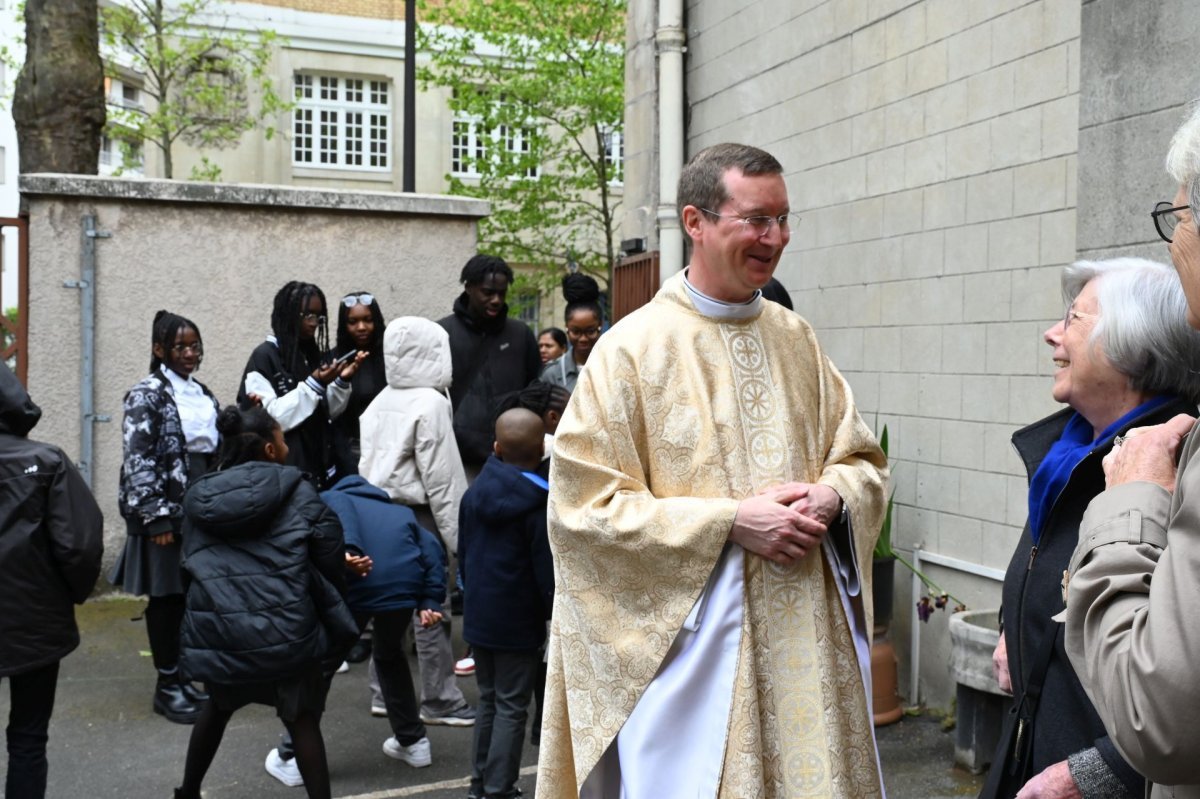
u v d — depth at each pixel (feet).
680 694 7.70
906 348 16.88
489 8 57.16
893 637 17.01
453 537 17.11
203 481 12.61
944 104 16.06
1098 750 5.95
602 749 7.88
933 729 15.62
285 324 19.38
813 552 7.92
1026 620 6.79
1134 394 6.77
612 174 62.49
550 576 12.84
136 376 23.34
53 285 22.90
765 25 20.52
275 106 64.23
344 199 24.22
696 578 7.61
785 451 8.07
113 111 62.80
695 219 8.14
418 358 17.22
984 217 15.33
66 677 18.92
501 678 13.15
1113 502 5.26
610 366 8.11
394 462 17.01
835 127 18.54
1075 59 13.82
